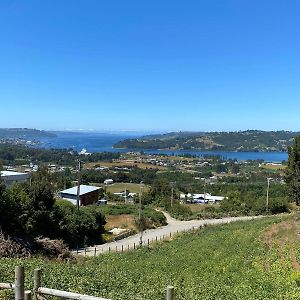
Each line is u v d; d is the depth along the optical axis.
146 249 42.44
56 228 44.88
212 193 121.44
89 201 88.81
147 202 97.69
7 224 33.16
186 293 19.19
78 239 49.44
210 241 41.78
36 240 32.16
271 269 26.39
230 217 80.56
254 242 37.31
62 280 16.27
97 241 52.09
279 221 51.12
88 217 52.78
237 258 31.14
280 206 84.62
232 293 20.36
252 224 52.75
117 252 41.31
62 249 32.94
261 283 22.28
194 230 56.81
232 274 26.23
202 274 27.41
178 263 32.06
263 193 106.12
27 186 43.53
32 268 18.45
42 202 43.12
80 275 19.36
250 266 28.25
